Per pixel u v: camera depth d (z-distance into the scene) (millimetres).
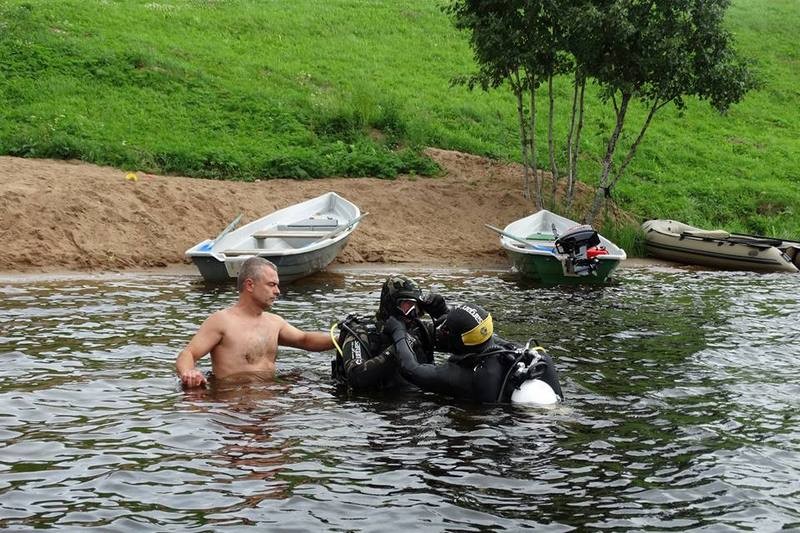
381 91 26062
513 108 26781
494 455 6441
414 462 6266
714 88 18219
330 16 32375
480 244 18188
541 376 7840
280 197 18375
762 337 10922
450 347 8000
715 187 23484
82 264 14820
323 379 8266
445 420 7176
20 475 5852
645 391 8273
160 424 6879
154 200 16797
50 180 16625
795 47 36375
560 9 17703
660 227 19531
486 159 22031
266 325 8469
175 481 5816
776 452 6664
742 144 27625
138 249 15547
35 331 9945
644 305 13188
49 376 8117
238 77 24688
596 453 6535
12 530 5070
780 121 30266
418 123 22969
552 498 5715
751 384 8625
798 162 26688
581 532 5238
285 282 14398
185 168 19000
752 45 35938
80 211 15844
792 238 21484
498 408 7527
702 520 5430
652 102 29578
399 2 35188
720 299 13977
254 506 5469
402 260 16984
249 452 6371
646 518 5449
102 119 20625
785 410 7766
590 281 15531
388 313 8117
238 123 21891
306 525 5234
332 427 6945
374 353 8016
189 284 13891
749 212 22734
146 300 12250
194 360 8008
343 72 27219
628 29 17047
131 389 7773
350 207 17000
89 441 6488
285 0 33562
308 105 23406
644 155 25094
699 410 7707
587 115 27469
